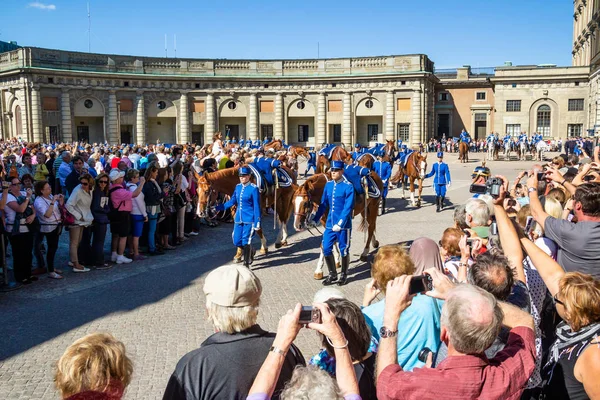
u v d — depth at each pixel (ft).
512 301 15.98
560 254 20.72
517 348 12.94
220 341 14.07
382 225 67.41
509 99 211.61
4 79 185.88
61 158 79.51
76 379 11.69
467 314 11.91
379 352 13.04
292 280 43.04
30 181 48.91
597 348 13.93
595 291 14.49
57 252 53.31
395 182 104.68
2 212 39.81
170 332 32.04
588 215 20.10
